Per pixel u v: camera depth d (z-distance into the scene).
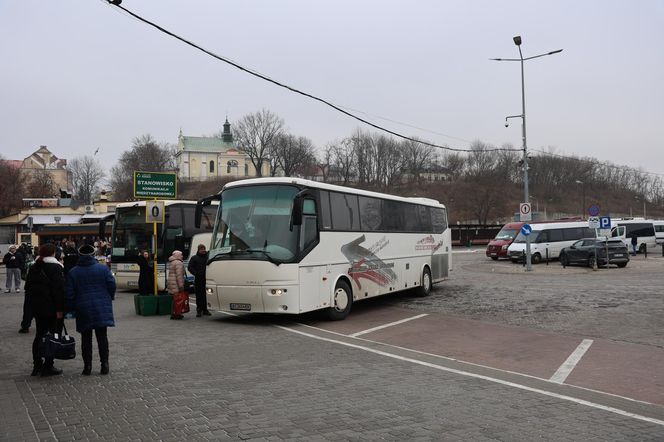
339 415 6.30
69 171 123.19
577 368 8.95
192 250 21.72
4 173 84.94
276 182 13.64
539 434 5.67
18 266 24.31
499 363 9.41
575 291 19.75
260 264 12.96
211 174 132.38
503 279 26.00
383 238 17.03
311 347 10.66
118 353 10.04
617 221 47.16
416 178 109.19
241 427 5.89
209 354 9.93
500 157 114.19
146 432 5.76
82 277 8.27
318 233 13.83
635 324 12.93
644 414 6.40
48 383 7.87
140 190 19.33
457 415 6.31
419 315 15.30
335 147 105.88
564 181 113.50
